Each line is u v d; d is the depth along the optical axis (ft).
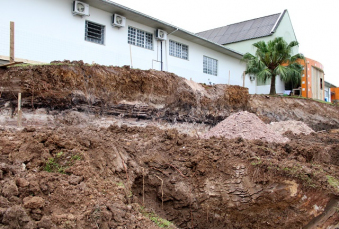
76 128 29.48
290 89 103.04
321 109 80.74
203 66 73.72
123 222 19.20
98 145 25.34
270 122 65.26
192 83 52.54
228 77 82.33
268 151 32.01
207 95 54.08
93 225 17.78
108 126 36.04
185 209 28.04
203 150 30.35
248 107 64.95
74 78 34.35
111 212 19.22
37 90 31.35
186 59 68.28
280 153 33.71
